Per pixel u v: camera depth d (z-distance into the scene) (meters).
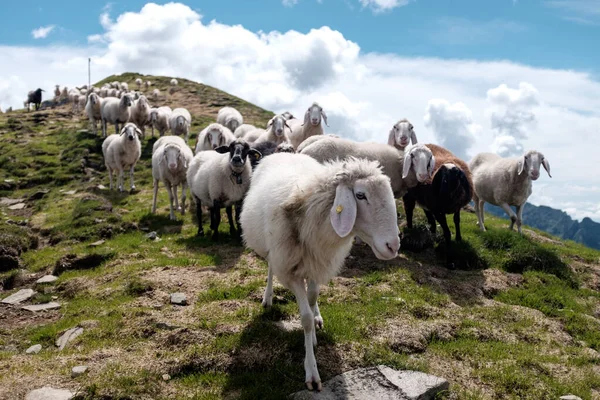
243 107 12.45
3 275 3.16
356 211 1.53
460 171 3.30
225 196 3.54
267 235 1.80
